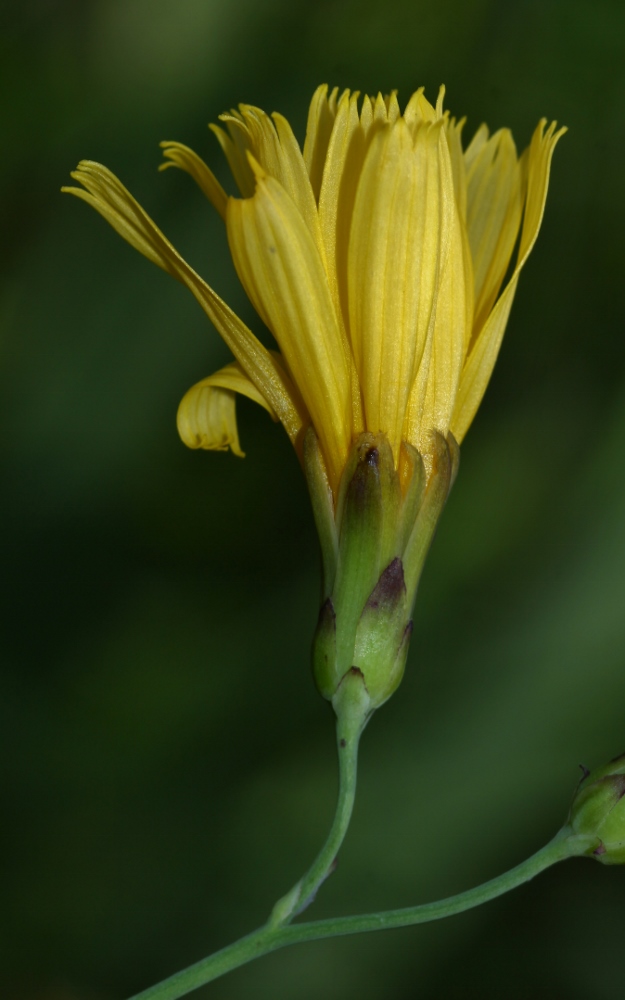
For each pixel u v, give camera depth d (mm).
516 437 210
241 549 211
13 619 202
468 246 138
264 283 134
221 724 198
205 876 190
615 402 197
